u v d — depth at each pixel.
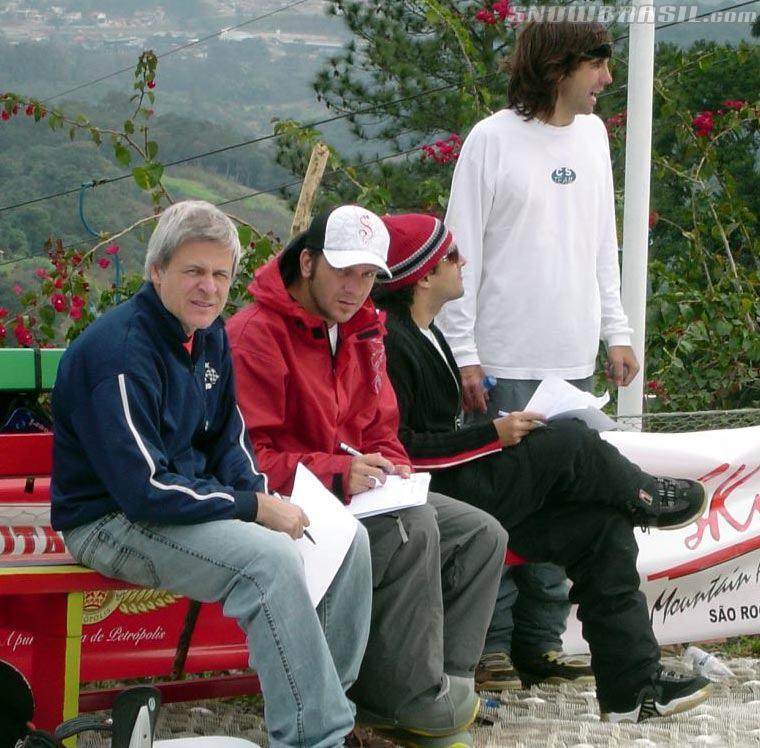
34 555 5.07
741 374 10.12
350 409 5.57
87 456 4.70
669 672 5.78
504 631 6.50
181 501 4.55
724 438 6.95
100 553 4.68
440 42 20.69
